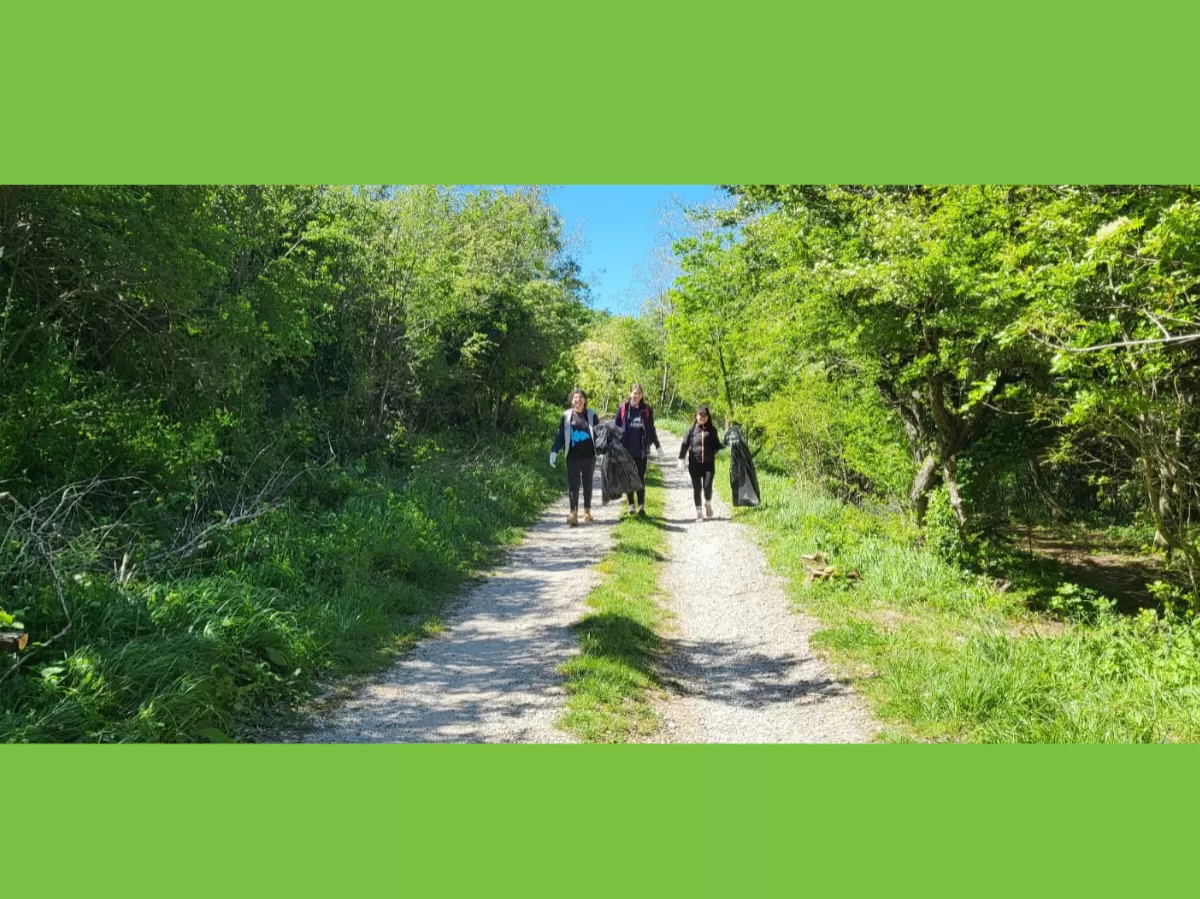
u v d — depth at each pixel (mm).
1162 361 6902
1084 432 10547
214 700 4590
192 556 6734
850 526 10602
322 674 5633
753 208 13461
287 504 8820
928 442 12898
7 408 6684
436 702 5246
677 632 7238
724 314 18359
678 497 15719
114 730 4004
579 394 12352
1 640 4043
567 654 6188
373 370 14070
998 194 8125
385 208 14586
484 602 7961
